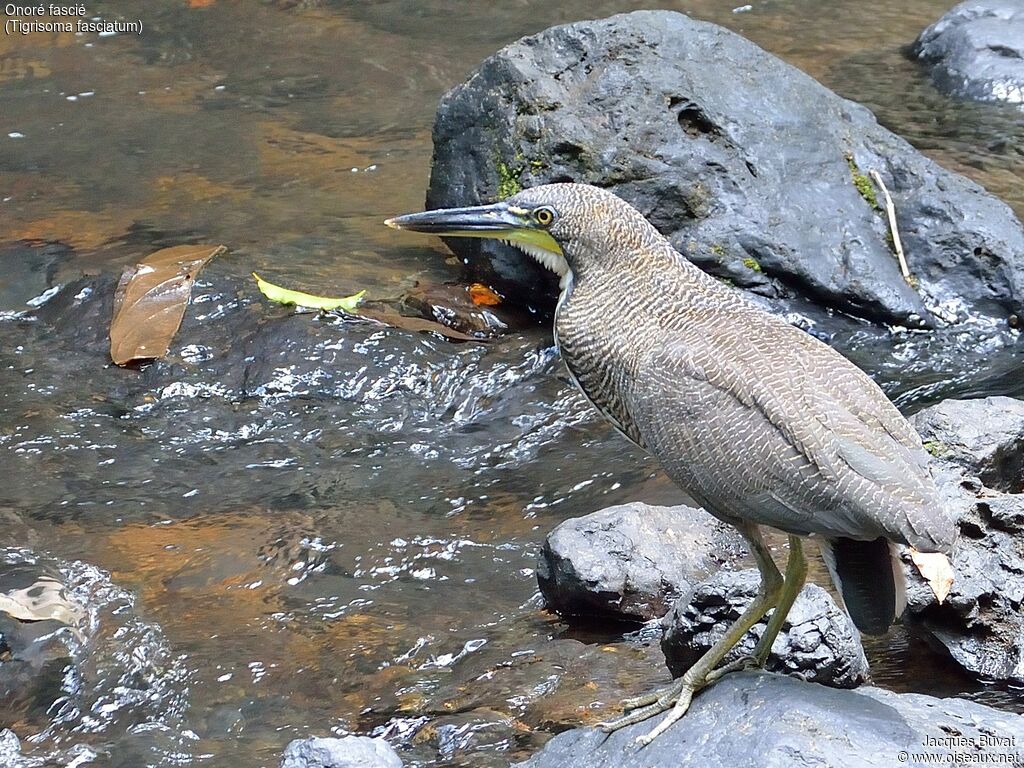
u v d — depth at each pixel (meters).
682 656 8.01
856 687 7.54
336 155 17.86
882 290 13.41
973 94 19.50
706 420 7.14
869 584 6.93
